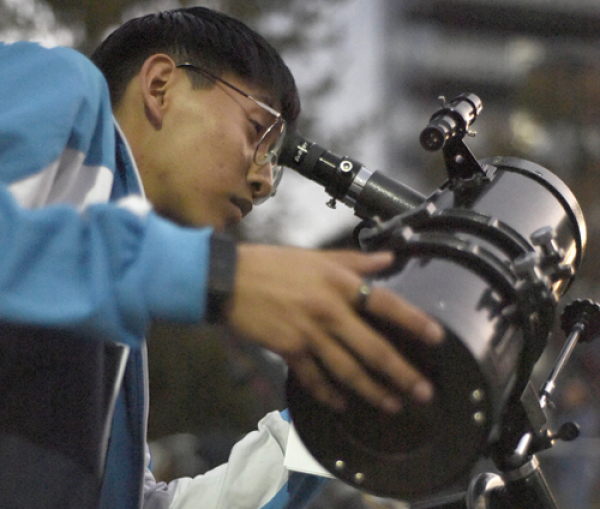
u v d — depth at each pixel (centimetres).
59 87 104
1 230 83
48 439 115
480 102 132
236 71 154
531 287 97
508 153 1230
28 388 114
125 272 83
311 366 83
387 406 81
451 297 88
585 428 613
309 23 798
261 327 80
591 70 1297
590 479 507
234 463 182
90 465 119
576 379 629
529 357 101
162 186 150
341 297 79
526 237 113
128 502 133
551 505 121
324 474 152
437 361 84
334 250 84
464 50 1852
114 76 157
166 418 597
